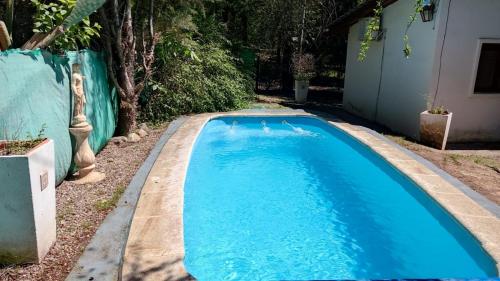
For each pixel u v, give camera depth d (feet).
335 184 22.97
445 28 27.76
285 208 19.26
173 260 11.39
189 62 37.70
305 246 15.51
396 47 33.40
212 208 18.94
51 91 16.60
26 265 11.03
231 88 40.19
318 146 31.71
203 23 43.06
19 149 10.94
